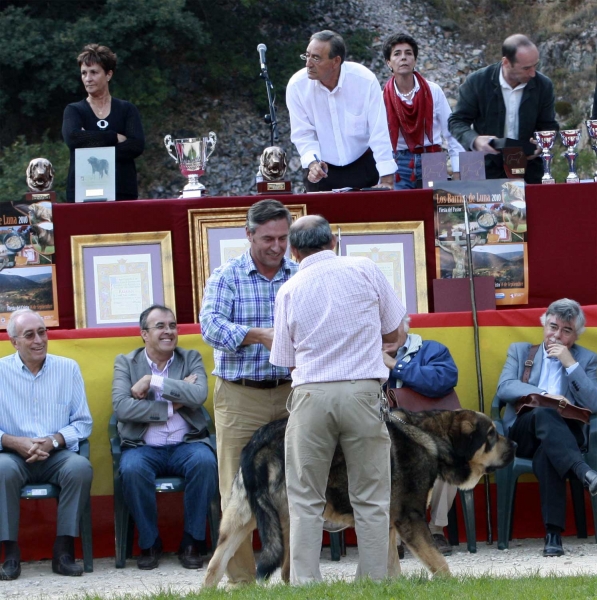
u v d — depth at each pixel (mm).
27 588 18625
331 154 24781
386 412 15258
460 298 22562
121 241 22516
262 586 14672
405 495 16516
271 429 16281
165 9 65125
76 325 22375
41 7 67438
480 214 22828
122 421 20453
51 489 19875
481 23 76375
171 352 21172
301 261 15648
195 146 23547
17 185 60156
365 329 15180
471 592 13555
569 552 20078
